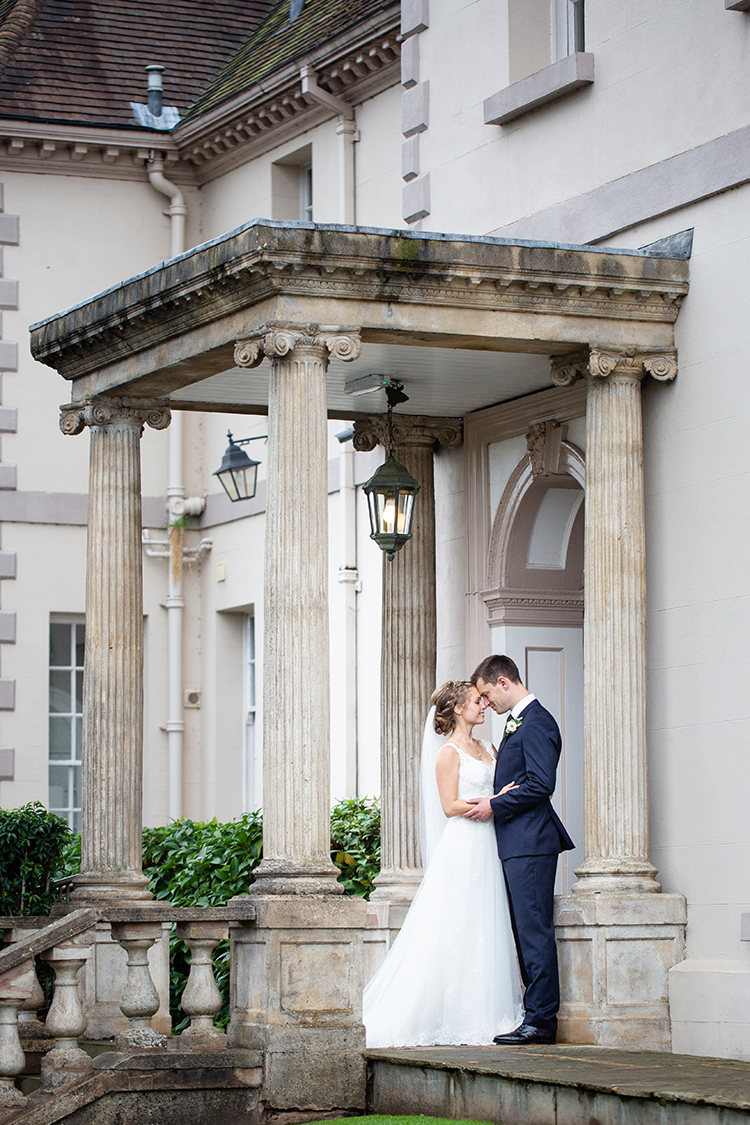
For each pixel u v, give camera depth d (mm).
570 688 13188
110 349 11984
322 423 10367
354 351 10414
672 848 11000
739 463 10742
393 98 17484
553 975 10516
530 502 12875
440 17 13672
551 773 10688
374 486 12438
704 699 10875
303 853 10031
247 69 19688
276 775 10086
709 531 10930
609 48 11977
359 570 17766
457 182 13398
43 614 19859
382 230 10359
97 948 12000
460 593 13484
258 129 19266
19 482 19906
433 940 10648
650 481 11406
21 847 13430
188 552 20594
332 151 18297
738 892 10516
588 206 12008
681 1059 9484
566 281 10852
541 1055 9672
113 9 21031
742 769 10570
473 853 10789
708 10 11133
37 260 20094
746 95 10844
